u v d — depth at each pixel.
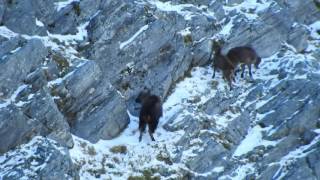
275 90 53.91
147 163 45.56
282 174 47.44
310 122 50.88
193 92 53.12
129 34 52.81
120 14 52.84
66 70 47.31
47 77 46.00
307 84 53.09
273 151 49.16
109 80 50.62
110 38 51.88
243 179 47.31
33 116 42.91
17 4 48.69
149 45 53.19
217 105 51.78
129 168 44.88
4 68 43.53
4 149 41.22
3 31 47.09
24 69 44.47
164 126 48.75
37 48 45.66
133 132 48.28
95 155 44.91
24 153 40.53
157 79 52.44
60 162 39.66
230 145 49.28
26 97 43.56
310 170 47.47
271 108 52.66
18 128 41.78
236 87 54.78
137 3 54.41
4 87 43.28
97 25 51.78
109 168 44.47
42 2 50.59
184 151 47.31
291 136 50.12
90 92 47.06
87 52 50.72
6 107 41.91
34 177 38.50
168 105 51.53
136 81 51.91
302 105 51.69
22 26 48.38
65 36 50.97
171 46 54.59
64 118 44.69
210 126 49.47
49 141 41.16
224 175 47.12
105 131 46.91
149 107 47.09
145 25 53.81
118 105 48.00
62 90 46.12
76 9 52.31
